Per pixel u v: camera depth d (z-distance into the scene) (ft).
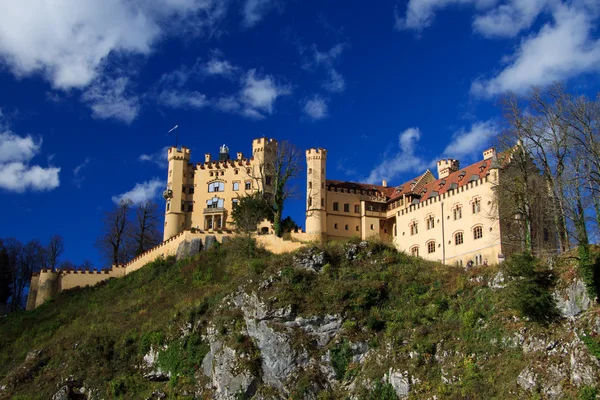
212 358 235.61
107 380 252.21
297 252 266.98
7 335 321.52
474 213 305.73
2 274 394.73
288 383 218.18
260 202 352.49
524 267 202.80
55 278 368.48
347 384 213.66
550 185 226.99
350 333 224.94
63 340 284.20
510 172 268.41
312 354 223.71
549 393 168.45
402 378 199.11
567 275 194.59
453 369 194.18
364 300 234.99
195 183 400.67
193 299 278.87
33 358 276.62
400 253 275.80
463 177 333.62
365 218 372.38
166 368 245.65
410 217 347.36
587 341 170.09
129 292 329.31
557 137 231.91
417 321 220.43
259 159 388.98
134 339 265.54
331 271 256.93
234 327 239.30
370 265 262.88
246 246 324.19
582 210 212.23
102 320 298.35
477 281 228.22
